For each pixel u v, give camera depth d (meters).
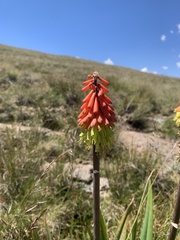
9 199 0.53
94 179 0.26
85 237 0.45
